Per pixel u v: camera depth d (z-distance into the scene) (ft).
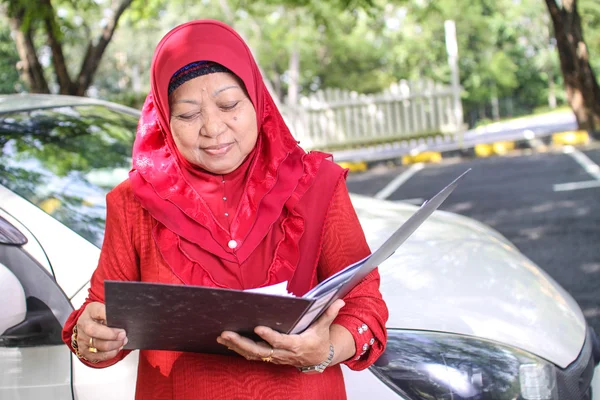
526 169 30.71
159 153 5.44
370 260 4.75
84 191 8.66
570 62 37.99
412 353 7.00
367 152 46.01
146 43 118.73
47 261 7.25
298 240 5.23
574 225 19.89
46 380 6.95
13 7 22.79
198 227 5.21
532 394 7.13
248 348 4.74
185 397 5.32
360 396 6.78
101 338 4.78
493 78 131.95
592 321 13.05
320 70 119.65
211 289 4.25
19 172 8.52
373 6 32.76
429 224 9.63
